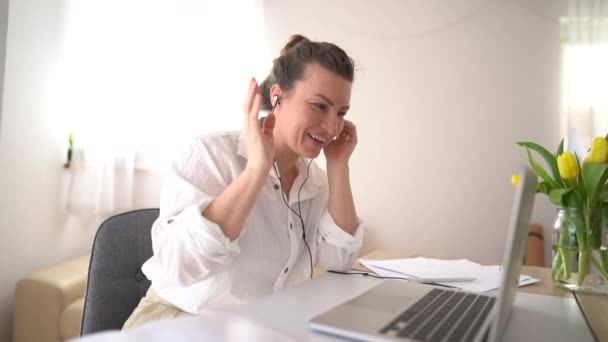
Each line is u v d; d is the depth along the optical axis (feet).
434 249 8.43
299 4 9.03
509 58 8.11
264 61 8.86
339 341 1.81
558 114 7.87
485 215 8.20
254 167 2.99
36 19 6.61
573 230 3.13
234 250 2.96
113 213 7.82
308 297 2.57
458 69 8.36
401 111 8.62
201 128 8.58
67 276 6.13
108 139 7.66
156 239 3.10
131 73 7.98
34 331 5.85
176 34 8.45
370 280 3.19
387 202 8.66
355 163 8.81
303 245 3.92
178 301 3.32
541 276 3.68
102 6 7.61
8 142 6.23
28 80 6.53
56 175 7.16
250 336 1.69
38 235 6.83
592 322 2.32
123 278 3.84
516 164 8.05
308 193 3.95
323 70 3.36
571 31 7.73
